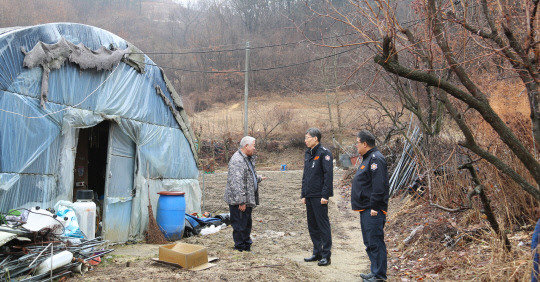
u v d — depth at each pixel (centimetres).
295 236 912
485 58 466
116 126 836
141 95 902
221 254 686
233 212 738
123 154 854
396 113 1348
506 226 658
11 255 522
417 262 644
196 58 5753
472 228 689
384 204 548
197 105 5247
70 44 721
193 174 1096
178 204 880
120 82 844
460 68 387
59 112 705
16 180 626
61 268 541
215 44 5372
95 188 1011
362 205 564
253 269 576
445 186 862
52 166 695
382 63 387
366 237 557
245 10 3641
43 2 5078
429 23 388
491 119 382
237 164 733
